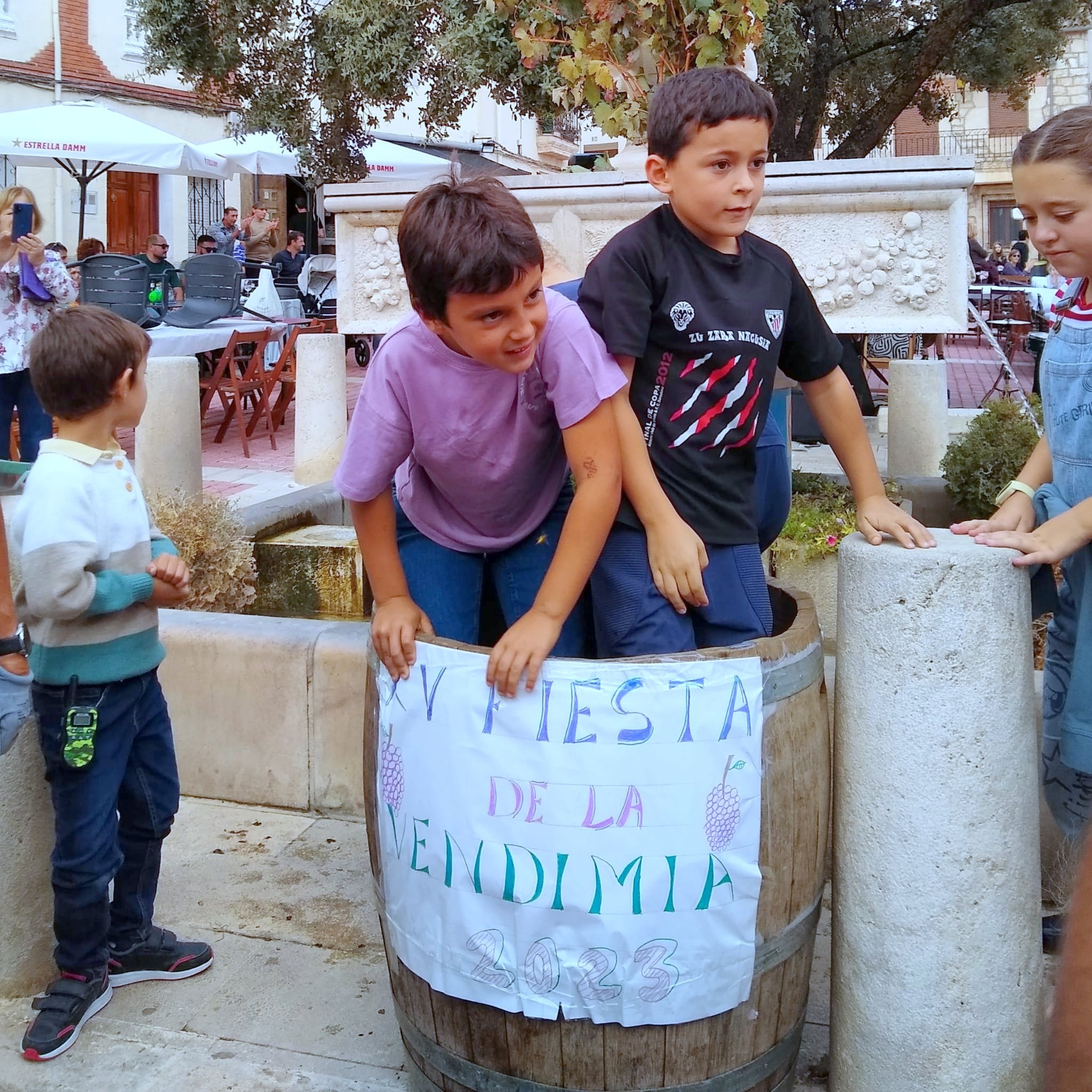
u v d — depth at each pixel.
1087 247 2.20
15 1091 2.36
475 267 1.73
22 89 18.30
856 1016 2.10
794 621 2.14
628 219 4.32
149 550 2.62
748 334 2.11
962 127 33.69
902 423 7.02
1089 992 0.83
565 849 1.88
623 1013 1.92
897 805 1.98
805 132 11.55
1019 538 2.01
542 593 1.96
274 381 9.50
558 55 4.91
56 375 2.45
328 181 13.45
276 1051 2.49
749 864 1.93
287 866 3.27
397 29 11.88
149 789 2.69
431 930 2.02
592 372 1.97
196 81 13.77
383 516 2.16
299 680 3.54
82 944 2.54
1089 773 2.35
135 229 20.45
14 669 2.22
